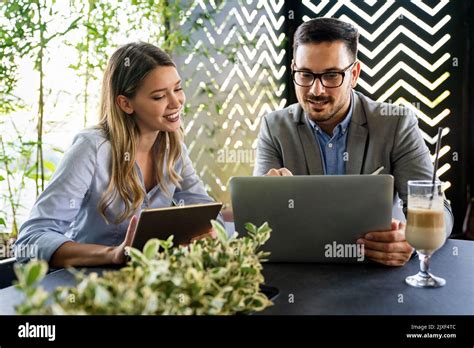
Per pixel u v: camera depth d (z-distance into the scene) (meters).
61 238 1.20
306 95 1.60
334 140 1.77
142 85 1.39
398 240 1.12
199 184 1.71
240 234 1.18
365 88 2.70
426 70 2.60
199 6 2.86
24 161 2.16
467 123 2.57
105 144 1.45
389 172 1.71
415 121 1.75
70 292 0.58
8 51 2.02
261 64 2.84
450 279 1.04
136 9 2.47
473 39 2.52
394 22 2.62
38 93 2.12
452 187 2.61
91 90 2.31
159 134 1.57
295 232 1.16
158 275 0.62
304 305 0.90
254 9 2.82
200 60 2.91
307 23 1.59
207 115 2.94
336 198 1.12
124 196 1.44
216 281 0.69
